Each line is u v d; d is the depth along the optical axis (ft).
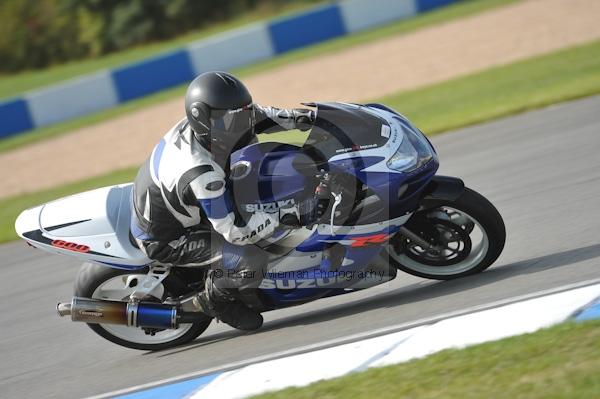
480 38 193.36
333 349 50.16
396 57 195.21
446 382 41.39
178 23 347.56
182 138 55.26
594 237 60.90
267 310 58.59
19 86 313.53
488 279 56.44
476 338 46.39
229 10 348.18
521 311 48.24
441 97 141.69
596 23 177.78
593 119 99.40
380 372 44.60
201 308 57.67
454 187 54.95
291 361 50.01
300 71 205.46
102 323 58.13
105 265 58.75
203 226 57.16
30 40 359.25
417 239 56.54
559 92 118.62
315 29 255.91
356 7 257.55
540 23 193.57
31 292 82.33
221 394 47.85
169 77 246.47
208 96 52.90
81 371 59.26
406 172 53.67
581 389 37.11
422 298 56.24
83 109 240.53
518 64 154.51
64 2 360.48
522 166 87.76
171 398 49.16
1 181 161.38
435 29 220.84
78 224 59.82
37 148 192.54
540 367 40.27
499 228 55.57
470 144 103.30
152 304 57.93
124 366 58.70
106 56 347.77
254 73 220.02
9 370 62.34
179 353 59.36
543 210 71.51
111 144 172.96
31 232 60.03
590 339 41.73
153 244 57.06
